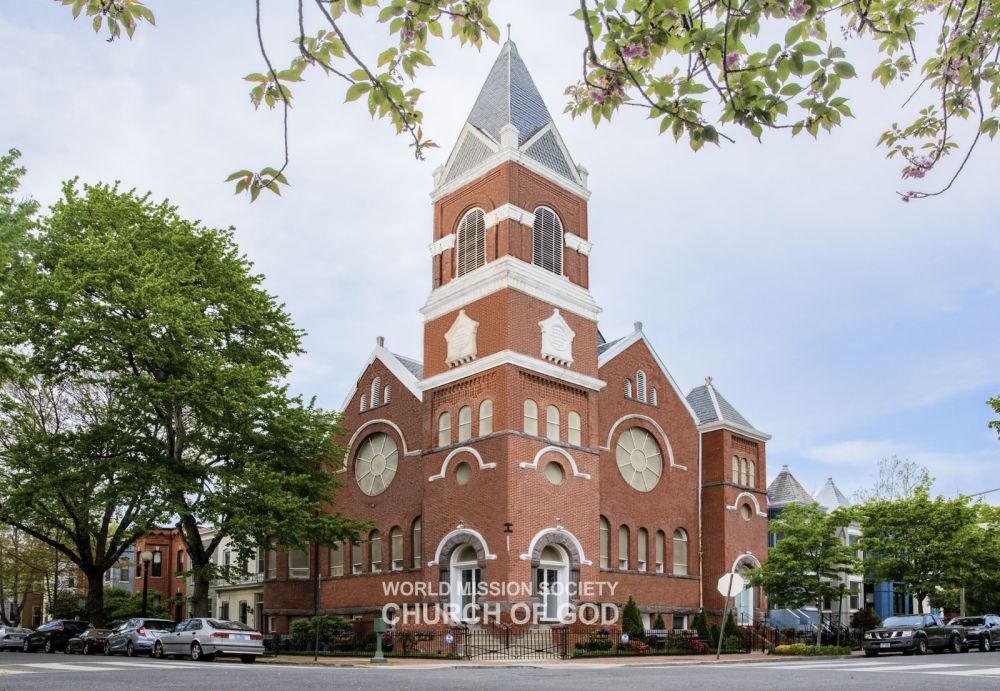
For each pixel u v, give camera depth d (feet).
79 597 216.95
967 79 25.76
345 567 146.20
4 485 105.50
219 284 115.03
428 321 136.05
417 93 23.59
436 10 22.43
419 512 133.90
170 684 50.42
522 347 123.65
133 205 113.60
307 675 61.77
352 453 148.46
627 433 142.41
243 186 22.71
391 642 121.49
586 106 26.00
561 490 122.83
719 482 150.30
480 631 113.50
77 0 22.31
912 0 24.97
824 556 121.29
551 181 135.95
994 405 103.81
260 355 115.14
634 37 22.85
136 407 101.71
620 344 144.97
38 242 107.45
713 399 157.99
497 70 141.08
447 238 136.67
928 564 136.77
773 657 108.27
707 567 148.05
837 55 22.38
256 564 185.16
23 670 66.54
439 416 130.93
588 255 139.23
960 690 44.88
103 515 135.64
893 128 28.17
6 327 100.37
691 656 111.34
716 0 21.88
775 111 23.76
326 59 22.33
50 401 122.93
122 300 99.86
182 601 124.57
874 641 114.21
